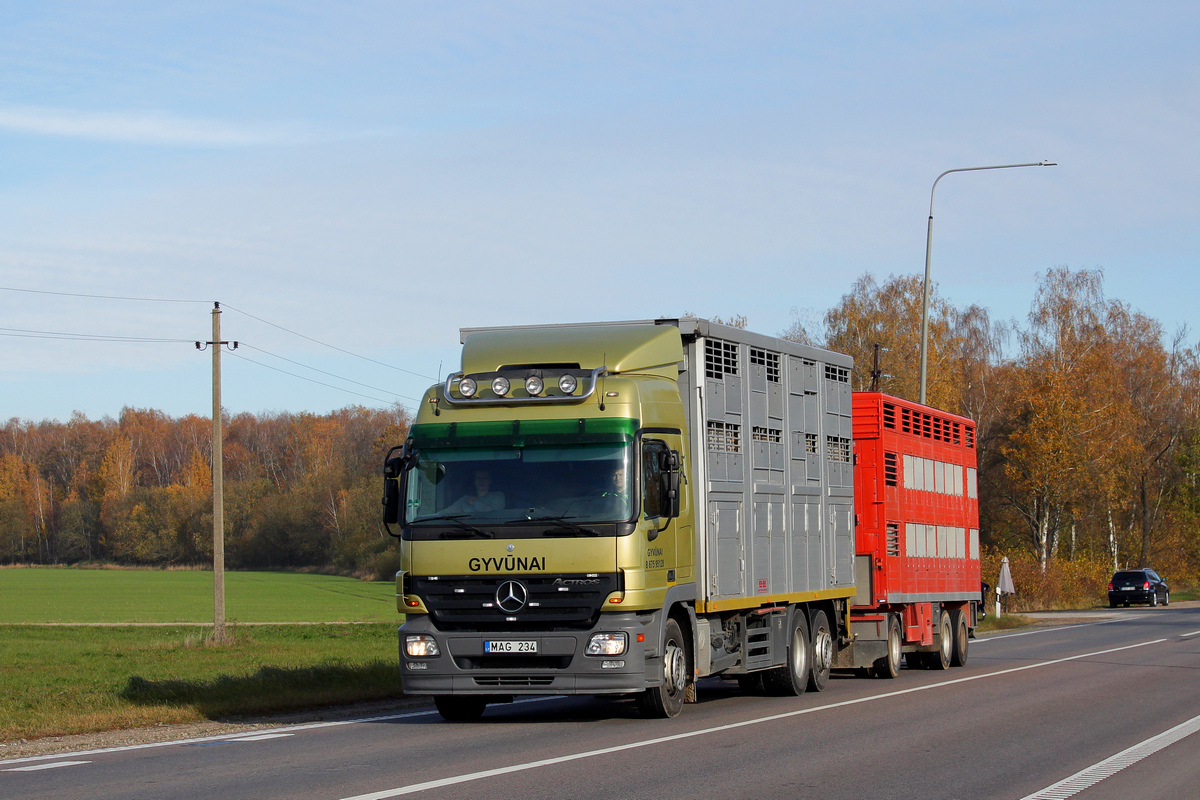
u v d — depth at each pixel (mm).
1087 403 75312
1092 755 12992
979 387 88750
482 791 10383
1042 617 55750
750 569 18453
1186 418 93625
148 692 19562
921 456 26953
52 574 141750
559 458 15227
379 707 18562
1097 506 80938
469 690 14977
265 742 14078
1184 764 12359
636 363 16250
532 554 14906
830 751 13133
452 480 15391
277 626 50500
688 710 17578
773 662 19375
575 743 13727
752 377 19109
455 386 15797
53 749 13711
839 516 22484
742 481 18406
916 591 25875
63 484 181750
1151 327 95938
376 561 127812
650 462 15633
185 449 180125
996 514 84438
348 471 148625
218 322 40594
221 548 39594
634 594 14867
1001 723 15898
